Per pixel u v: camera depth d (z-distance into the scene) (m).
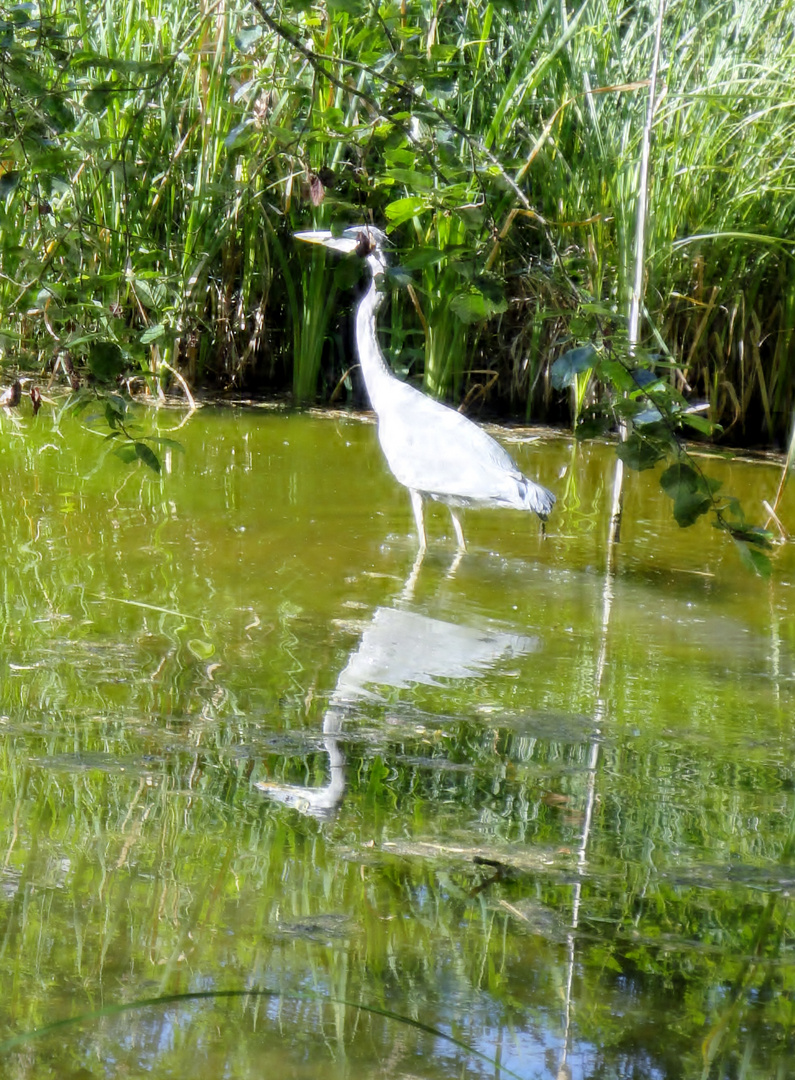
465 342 14.53
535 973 4.12
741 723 6.54
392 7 6.97
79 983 3.90
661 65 13.00
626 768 5.88
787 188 12.78
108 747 5.71
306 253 14.39
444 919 4.41
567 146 13.81
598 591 8.88
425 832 5.08
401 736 6.09
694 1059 3.69
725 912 4.58
